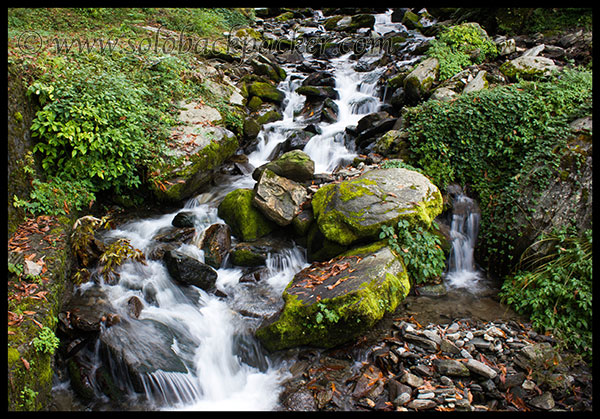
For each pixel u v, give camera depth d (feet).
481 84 30.63
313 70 43.98
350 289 17.67
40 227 20.04
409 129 27.63
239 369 17.67
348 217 21.38
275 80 41.83
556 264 20.57
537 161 23.79
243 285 21.45
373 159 28.45
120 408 15.47
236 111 34.32
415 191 22.54
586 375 16.56
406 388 15.79
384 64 42.37
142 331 17.21
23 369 13.30
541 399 15.39
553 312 19.20
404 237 21.30
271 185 24.32
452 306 20.98
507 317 20.08
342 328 17.26
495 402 15.47
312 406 15.57
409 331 18.60
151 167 25.36
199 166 26.99
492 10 42.75
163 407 15.69
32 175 21.12
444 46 35.37
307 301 17.85
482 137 25.95
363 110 36.19
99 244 20.61
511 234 23.29
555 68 30.14
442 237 23.72
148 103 29.32
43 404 14.39
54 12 42.88
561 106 25.50
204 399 16.40
